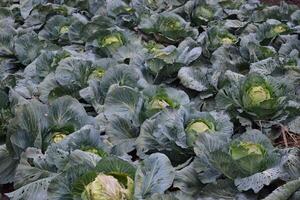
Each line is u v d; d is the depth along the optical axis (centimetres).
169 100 468
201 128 421
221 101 494
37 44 657
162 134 421
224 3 844
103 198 325
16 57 679
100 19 718
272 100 457
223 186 376
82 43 695
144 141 431
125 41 645
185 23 710
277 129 479
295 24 748
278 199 325
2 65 665
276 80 473
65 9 790
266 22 691
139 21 768
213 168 384
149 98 474
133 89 469
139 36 724
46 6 781
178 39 710
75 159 362
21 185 390
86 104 522
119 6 788
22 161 396
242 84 477
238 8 850
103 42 638
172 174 360
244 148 376
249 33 691
